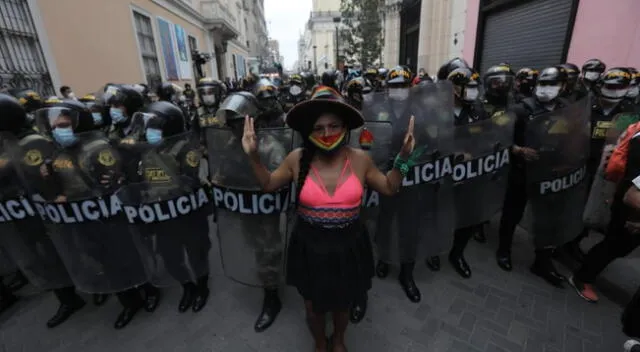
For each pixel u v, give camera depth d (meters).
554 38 5.45
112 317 2.43
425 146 2.11
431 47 10.23
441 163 2.19
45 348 2.18
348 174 1.55
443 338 2.12
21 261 2.22
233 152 1.93
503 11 6.89
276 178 1.63
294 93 5.07
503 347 2.04
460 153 2.38
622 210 2.01
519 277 2.69
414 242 2.38
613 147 2.25
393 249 2.44
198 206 2.18
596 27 4.59
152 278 2.23
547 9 5.57
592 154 2.77
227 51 25.14
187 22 14.85
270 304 2.34
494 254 3.04
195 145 2.09
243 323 2.33
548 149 2.31
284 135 1.89
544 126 2.29
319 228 1.58
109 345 2.18
